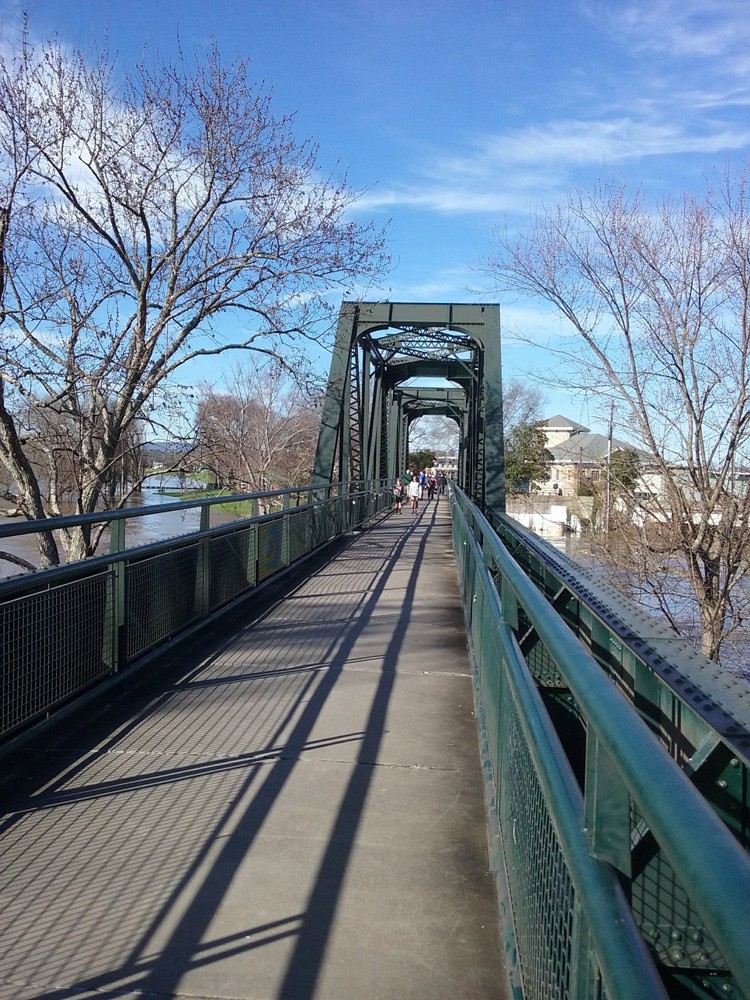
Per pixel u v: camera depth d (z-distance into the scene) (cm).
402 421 4697
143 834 376
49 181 1160
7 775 441
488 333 2228
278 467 3838
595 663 190
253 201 1315
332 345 1470
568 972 174
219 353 1330
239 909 317
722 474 1378
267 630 820
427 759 481
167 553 661
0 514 1181
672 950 248
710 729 289
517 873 270
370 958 288
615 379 1469
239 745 494
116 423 1239
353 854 364
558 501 3528
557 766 197
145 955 286
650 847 234
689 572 1406
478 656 557
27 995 264
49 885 331
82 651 515
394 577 1227
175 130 1262
